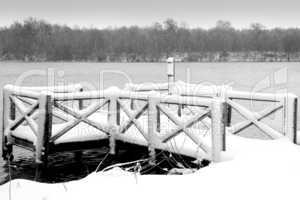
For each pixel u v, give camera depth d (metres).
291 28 87.25
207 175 5.05
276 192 4.48
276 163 5.52
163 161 7.32
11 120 8.78
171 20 80.62
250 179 4.88
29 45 74.38
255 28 83.31
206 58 77.94
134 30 82.06
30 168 8.46
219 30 82.94
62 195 4.43
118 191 4.49
